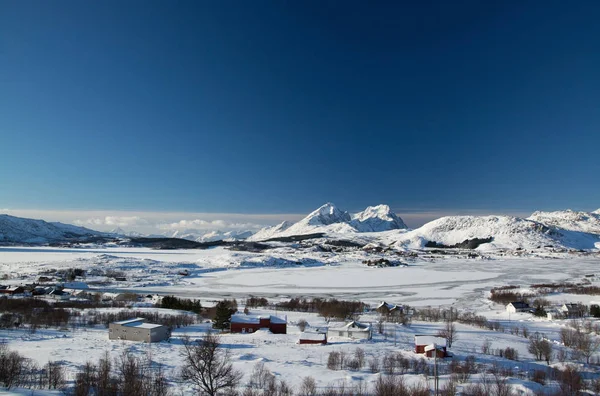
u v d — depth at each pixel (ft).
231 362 153.99
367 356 177.37
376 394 119.34
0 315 255.29
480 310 367.45
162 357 159.74
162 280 577.43
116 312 290.76
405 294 463.83
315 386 126.11
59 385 107.96
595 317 313.53
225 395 104.68
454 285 540.52
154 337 195.93
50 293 409.49
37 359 144.56
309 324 279.49
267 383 126.11
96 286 517.14
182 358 157.79
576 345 215.92
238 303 382.01
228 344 200.23
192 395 108.37
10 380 104.94
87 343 184.85
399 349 199.00
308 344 204.13
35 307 305.32
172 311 311.68
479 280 594.24
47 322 241.35
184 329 251.39
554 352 205.46
